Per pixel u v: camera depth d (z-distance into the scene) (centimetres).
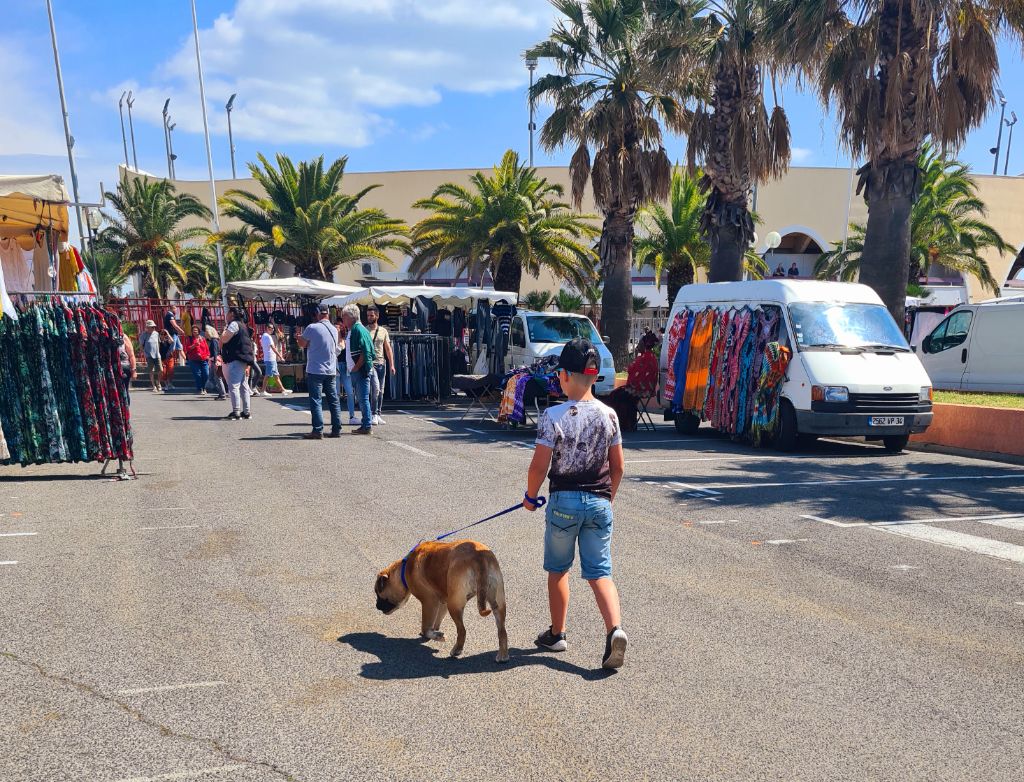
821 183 4881
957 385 1631
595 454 386
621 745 318
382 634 437
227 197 3631
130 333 3066
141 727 325
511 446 1142
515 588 519
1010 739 328
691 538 648
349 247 3419
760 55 1717
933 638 438
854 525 694
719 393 1262
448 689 368
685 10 1767
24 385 814
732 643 429
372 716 339
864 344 1164
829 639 436
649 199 2222
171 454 1017
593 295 3198
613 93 2098
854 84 1481
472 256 2867
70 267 1201
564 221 2967
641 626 453
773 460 1066
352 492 798
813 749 317
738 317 1239
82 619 445
